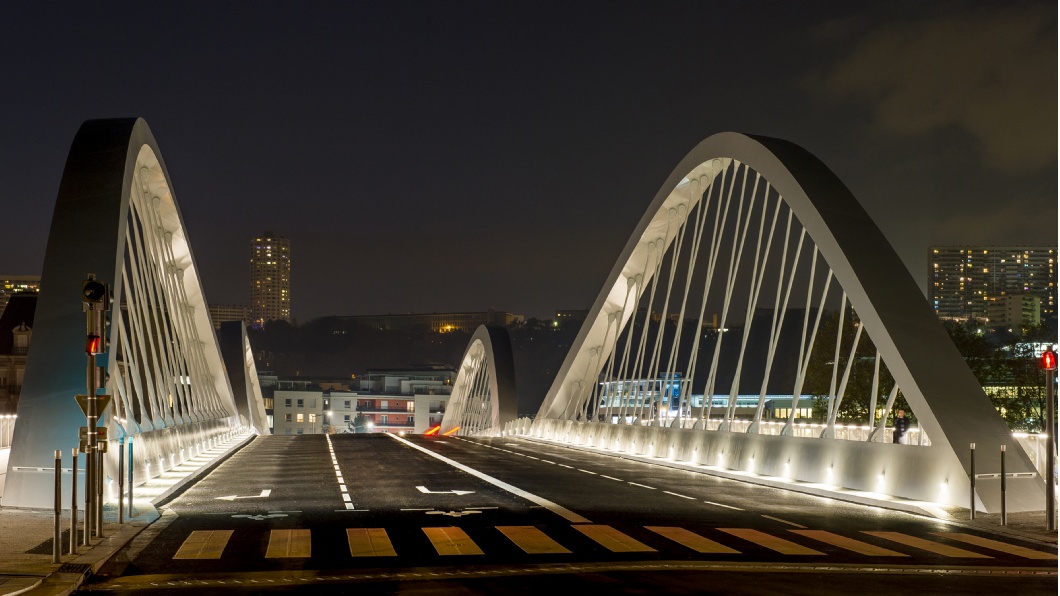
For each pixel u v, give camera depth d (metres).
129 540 14.68
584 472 29.55
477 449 45.19
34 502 18.11
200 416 39.78
